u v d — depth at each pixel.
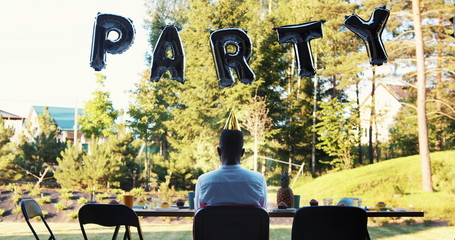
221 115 18.89
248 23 19.66
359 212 2.22
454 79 18.16
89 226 7.82
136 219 2.67
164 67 4.65
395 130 20.69
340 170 18.27
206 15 19.28
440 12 16.41
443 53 18.36
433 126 18.70
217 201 2.20
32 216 3.15
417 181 14.12
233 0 20.38
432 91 18.69
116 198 10.79
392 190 13.53
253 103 17.75
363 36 4.54
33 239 5.90
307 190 15.10
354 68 17.56
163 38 4.61
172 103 21.22
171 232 7.09
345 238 2.24
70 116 34.28
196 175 15.27
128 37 4.50
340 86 18.39
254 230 1.98
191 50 19.89
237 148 2.32
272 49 19.28
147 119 19.83
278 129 18.59
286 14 21.11
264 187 2.29
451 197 11.98
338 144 18.45
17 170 13.53
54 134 14.79
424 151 14.16
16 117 31.72
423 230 7.47
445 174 14.01
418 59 15.30
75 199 10.58
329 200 3.45
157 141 21.42
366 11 17.31
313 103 21.75
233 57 4.58
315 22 4.46
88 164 12.00
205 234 1.99
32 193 10.84
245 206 1.98
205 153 18.39
